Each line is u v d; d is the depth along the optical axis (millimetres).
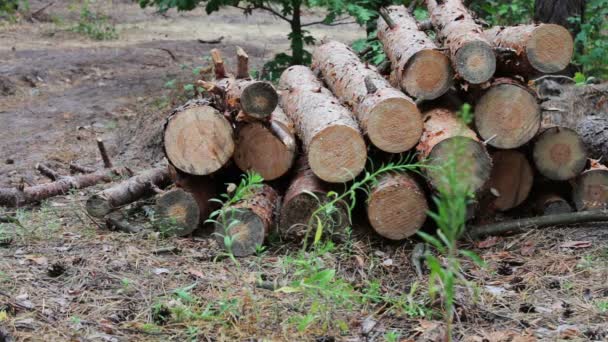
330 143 6047
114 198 6797
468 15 6863
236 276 5605
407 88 6328
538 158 6527
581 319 4938
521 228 6348
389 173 6258
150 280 5570
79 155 9875
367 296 5098
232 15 22500
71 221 6973
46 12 21812
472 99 6398
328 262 5867
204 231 6664
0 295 5172
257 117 6254
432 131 6070
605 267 5668
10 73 13914
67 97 12930
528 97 6301
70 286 5465
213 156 6371
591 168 6637
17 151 10047
